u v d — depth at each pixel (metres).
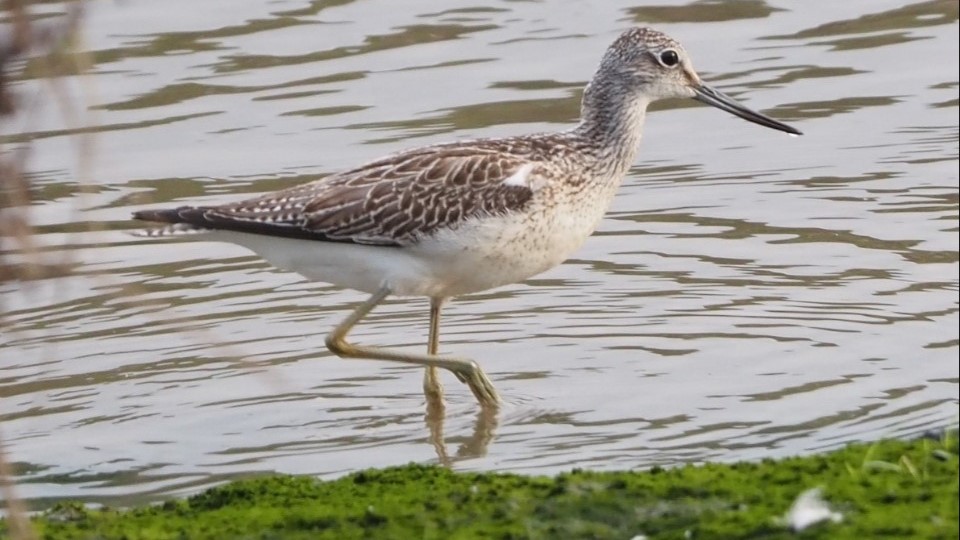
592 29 20.67
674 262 15.85
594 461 11.83
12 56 8.55
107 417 13.20
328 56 20.19
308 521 9.59
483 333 14.67
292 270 13.88
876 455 9.84
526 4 21.30
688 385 13.20
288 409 13.31
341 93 19.33
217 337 14.68
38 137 17.72
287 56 20.17
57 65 8.75
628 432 12.38
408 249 13.34
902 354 13.49
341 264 13.52
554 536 9.15
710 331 14.28
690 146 18.31
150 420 13.13
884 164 17.50
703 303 14.89
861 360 13.44
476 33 20.67
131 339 14.70
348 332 13.61
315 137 18.39
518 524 9.32
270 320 15.06
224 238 13.59
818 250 15.84
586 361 13.86
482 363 14.01
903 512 8.82
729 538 8.80
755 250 15.96
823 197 16.95
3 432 12.97
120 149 18.23
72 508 10.27
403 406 13.38
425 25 20.89
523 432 12.59
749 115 15.06
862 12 20.89
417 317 15.23
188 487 11.91
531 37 20.53
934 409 12.29
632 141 14.26
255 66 19.94
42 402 13.49
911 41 20.06
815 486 9.42
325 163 17.81
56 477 12.13
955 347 13.55
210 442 12.71
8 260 11.07
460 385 13.96
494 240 13.30
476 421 12.89
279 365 14.16
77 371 14.08
